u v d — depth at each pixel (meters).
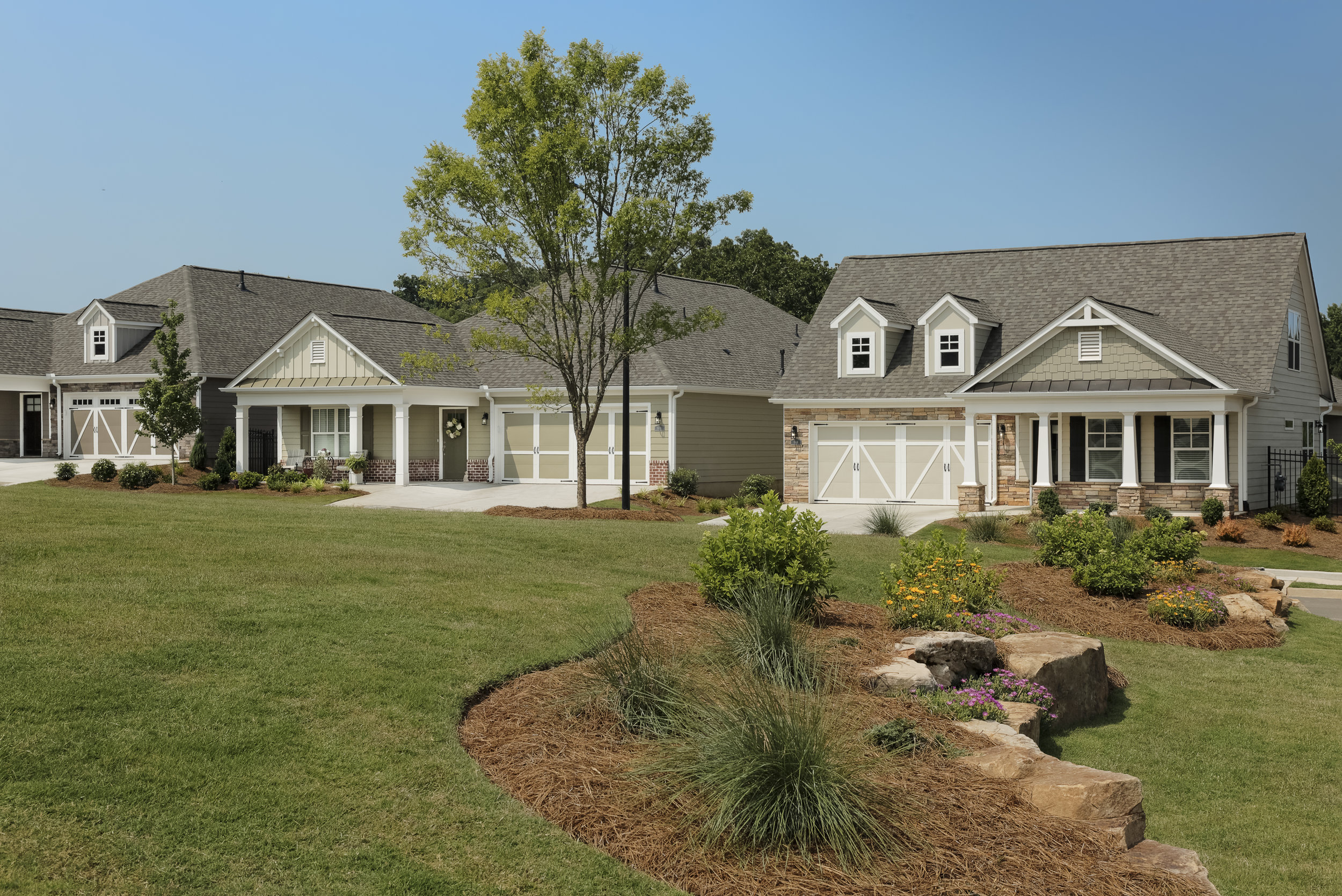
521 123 22.81
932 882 6.04
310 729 7.32
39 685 7.45
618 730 7.95
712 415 33.28
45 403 39.19
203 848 5.70
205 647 8.70
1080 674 10.64
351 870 5.66
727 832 6.41
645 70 23.06
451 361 25.67
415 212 23.64
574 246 23.59
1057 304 30.50
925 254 33.75
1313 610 17.30
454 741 7.46
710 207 24.11
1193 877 6.44
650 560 15.71
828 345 31.75
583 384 25.23
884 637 11.41
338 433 34.16
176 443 32.31
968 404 26.66
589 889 5.73
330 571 12.11
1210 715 10.74
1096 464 27.58
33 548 11.99
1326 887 7.08
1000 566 17.19
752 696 7.51
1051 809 7.09
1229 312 28.30
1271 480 28.05
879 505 29.09
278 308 40.59
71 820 5.79
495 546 15.82
